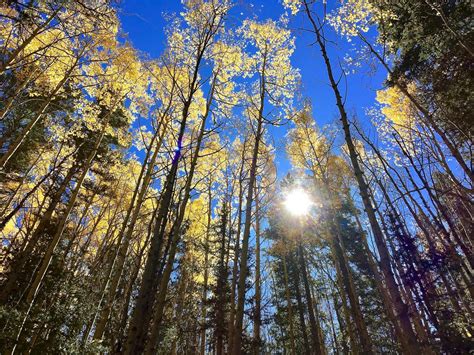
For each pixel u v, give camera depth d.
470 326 6.61
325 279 19.84
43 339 6.75
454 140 8.24
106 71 9.41
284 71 9.79
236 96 9.12
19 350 6.02
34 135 10.42
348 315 9.60
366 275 15.33
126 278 9.95
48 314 6.81
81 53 8.36
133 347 3.21
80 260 10.93
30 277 8.76
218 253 13.28
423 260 7.32
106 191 13.25
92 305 7.72
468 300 8.62
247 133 10.50
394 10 7.45
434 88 7.75
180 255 12.33
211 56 7.16
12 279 8.28
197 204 13.47
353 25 7.86
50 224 10.61
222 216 13.25
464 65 6.78
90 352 6.27
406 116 10.83
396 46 8.02
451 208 9.44
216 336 10.89
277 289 18.94
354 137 11.95
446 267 7.20
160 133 9.01
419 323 7.64
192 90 5.16
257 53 9.88
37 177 12.09
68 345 6.29
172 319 10.71
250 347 10.27
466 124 7.41
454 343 6.05
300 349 17.17
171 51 7.26
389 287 4.05
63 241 10.99
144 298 3.47
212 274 13.80
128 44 9.19
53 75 8.78
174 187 4.54
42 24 5.74
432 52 7.38
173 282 11.20
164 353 9.66
